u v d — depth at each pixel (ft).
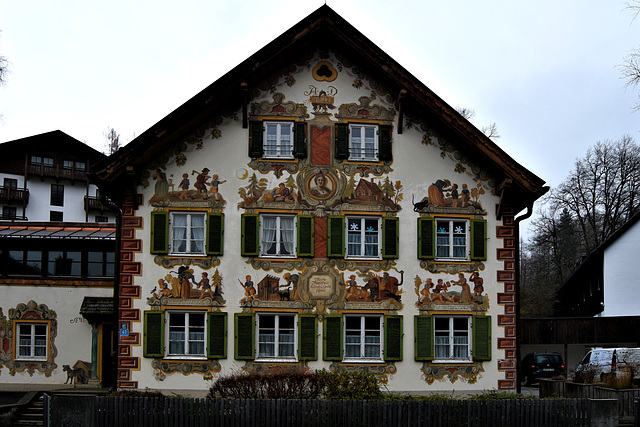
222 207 75.10
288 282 74.69
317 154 76.69
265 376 63.21
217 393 63.98
